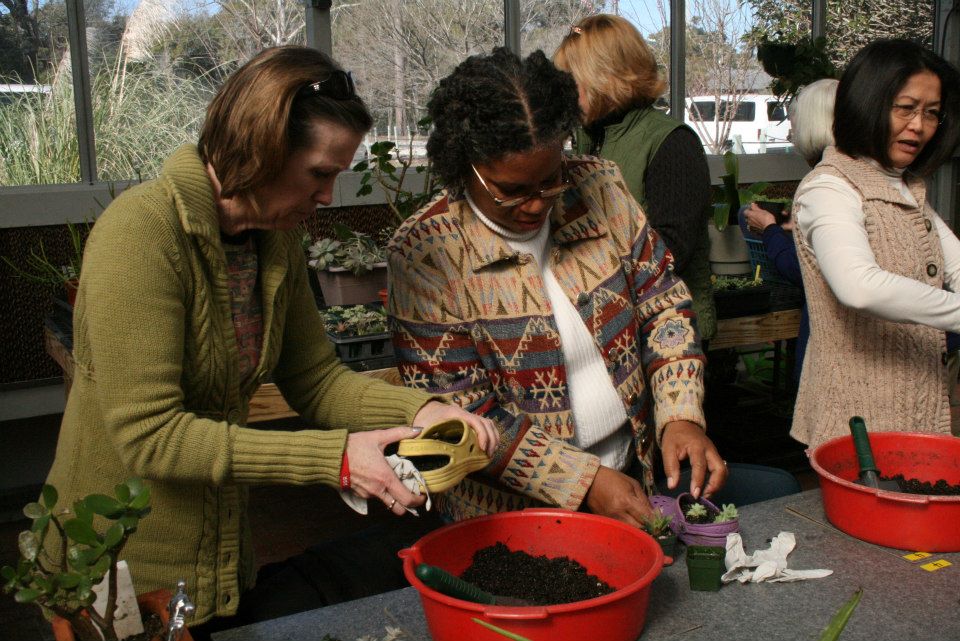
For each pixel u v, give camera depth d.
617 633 1.08
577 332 1.60
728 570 1.29
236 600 1.41
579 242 1.64
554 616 1.04
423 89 4.25
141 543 1.33
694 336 1.67
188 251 1.25
